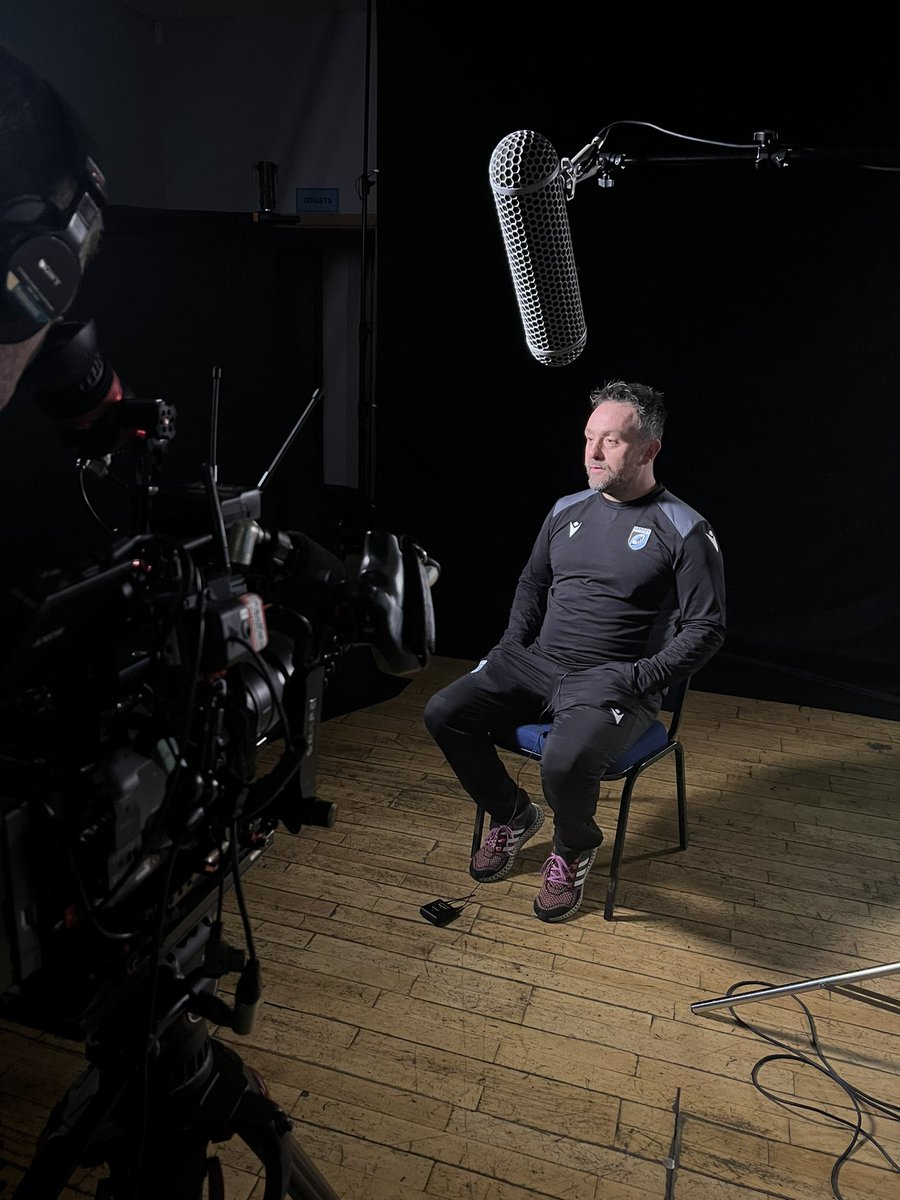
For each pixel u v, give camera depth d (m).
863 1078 1.89
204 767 0.84
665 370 3.72
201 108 4.25
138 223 3.21
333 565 1.02
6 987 0.73
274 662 0.95
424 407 4.01
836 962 2.24
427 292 3.88
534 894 2.48
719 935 2.33
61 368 0.87
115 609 0.80
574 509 2.56
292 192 4.25
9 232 0.65
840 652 3.75
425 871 2.56
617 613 2.43
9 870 0.70
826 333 3.51
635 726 2.33
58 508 3.03
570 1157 1.68
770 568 3.79
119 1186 1.00
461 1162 1.66
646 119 3.50
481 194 3.72
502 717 2.47
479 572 4.13
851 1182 1.65
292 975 2.13
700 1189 1.63
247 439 3.73
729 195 3.48
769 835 2.80
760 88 3.37
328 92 4.08
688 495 3.81
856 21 3.22
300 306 4.41
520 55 3.55
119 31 3.93
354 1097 1.80
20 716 0.84
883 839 2.80
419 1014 2.02
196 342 3.48
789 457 3.66
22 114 0.66
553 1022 2.01
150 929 0.84
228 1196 1.58
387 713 3.59
